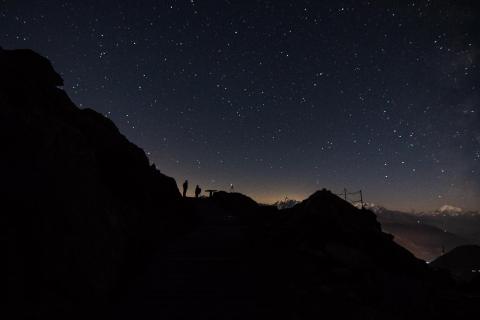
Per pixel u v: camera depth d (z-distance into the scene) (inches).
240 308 233.1
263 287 270.8
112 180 401.1
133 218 349.4
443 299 265.7
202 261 344.2
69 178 235.8
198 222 608.1
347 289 249.8
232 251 382.6
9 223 188.5
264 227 447.2
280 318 217.6
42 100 358.9
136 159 464.4
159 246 388.5
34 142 220.1
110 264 252.8
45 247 200.1
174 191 619.5
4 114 213.6
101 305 223.6
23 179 203.9
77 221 228.5
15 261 183.0
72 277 210.8
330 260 310.5
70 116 423.8
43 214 205.9
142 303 240.7
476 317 245.1
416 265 376.2
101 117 549.0
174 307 234.7
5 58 335.6
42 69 429.1
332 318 212.8
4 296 170.1
